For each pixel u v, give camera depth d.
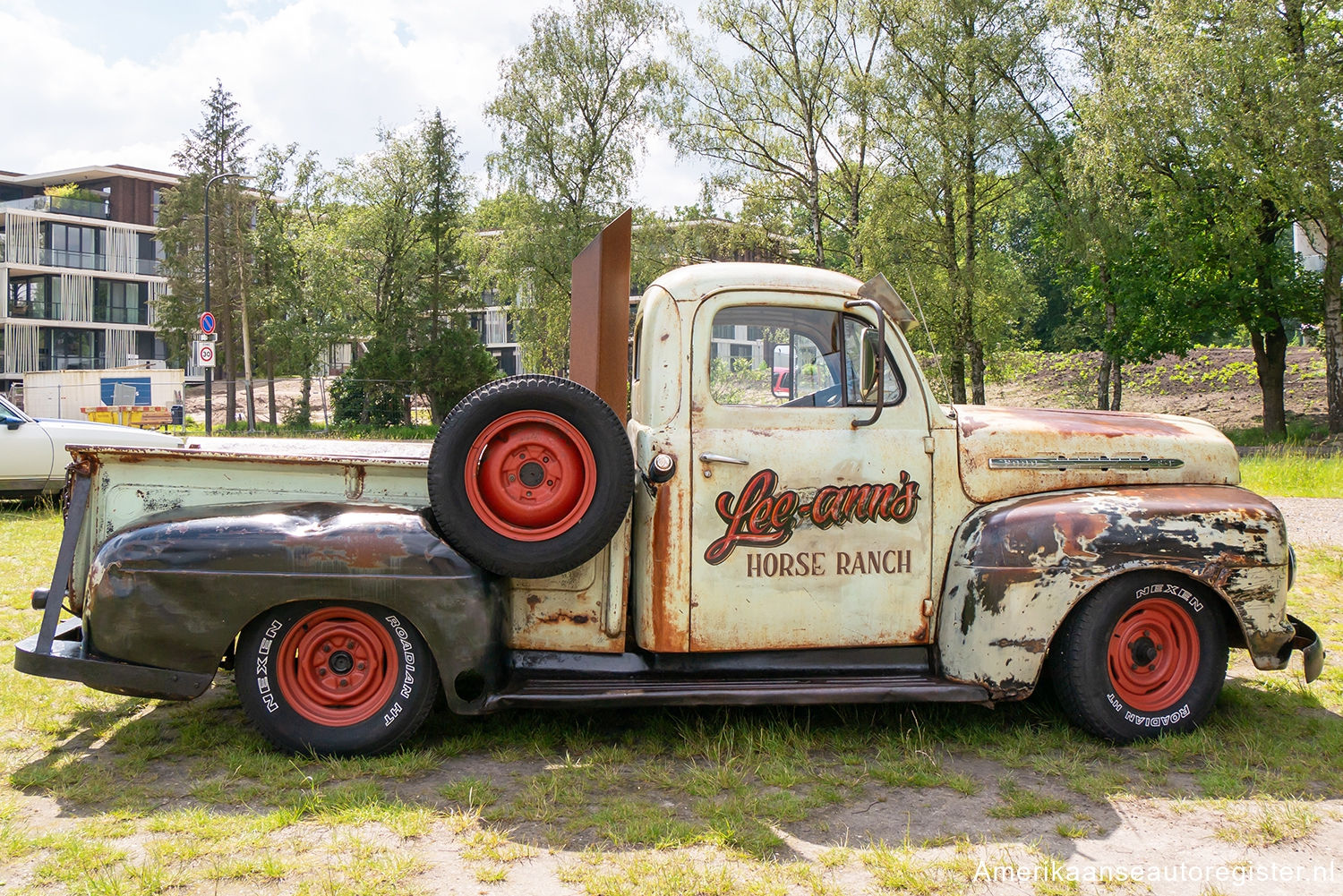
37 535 8.92
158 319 44.97
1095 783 3.56
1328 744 3.93
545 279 31.55
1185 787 3.57
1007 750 3.89
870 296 4.26
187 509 3.83
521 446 3.71
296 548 3.60
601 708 3.93
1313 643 4.19
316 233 39.94
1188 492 4.19
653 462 3.86
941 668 4.06
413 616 3.65
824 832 3.17
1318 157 19.69
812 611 4.00
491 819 3.23
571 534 3.68
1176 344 24.50
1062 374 36.28
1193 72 20.55
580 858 2.95
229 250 39.59
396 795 3.42
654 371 4.05
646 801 3.40
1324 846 3.08
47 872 2.79
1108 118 22.11
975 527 4.05
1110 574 3.90
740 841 3.04
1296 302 22.58
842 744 3.96
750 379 4.09
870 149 28.27
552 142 31.52
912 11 26.25
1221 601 4.09
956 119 25.53
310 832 3.11
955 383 27.61
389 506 3.88
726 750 3.89
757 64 29.78
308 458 3.87
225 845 2.99
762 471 3.96
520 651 4.00
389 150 38.47
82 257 56.38
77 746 3.91
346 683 3.79
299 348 38.56
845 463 4.03
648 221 31.86
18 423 10.52
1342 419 21.47
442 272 37.72
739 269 4.17
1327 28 21.00
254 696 3.71
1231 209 21.77
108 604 3.59
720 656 4.01
